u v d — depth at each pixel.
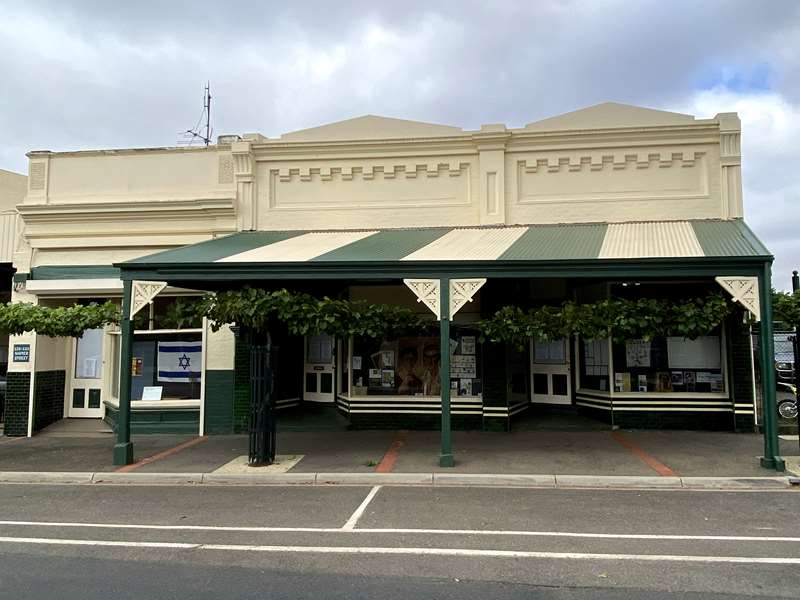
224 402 12.92
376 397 12.90
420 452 10.48
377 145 13.13
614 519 6.86
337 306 9.82
